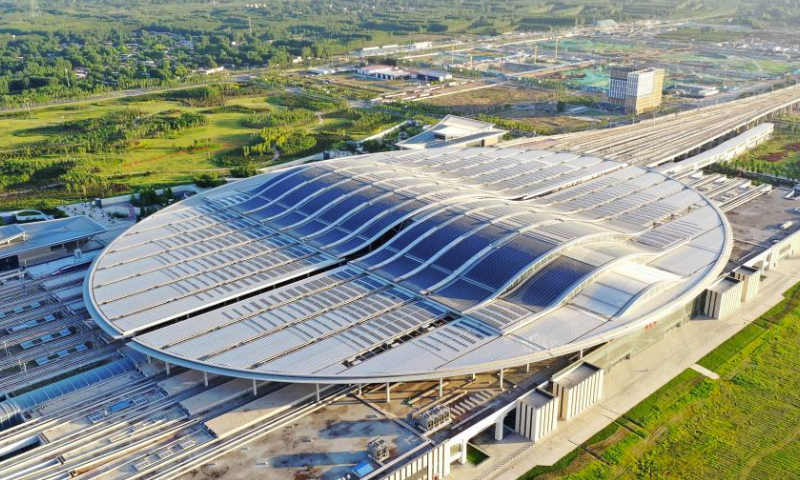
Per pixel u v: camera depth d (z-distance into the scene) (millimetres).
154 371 116625
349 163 188000
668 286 129125
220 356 109188
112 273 137500
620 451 107125
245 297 131375
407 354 109125
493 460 104625
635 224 161375
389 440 99312
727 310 147500
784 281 164000
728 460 106062
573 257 130375
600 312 119188
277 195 171625
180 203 175625
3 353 132375
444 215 146125
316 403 107312
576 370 116750
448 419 103125
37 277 161000
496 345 110750
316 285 131250
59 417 106312
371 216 151375
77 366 127875
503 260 129250
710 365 129750
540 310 119500
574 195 180500
